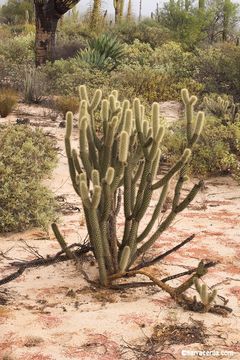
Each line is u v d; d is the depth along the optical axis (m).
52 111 10.45
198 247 4.37
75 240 4.44
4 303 3.24
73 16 31.33
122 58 15.84
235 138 7.49
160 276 3.75
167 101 12.40
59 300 3.31
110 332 2.91
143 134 3.49
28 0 33.12
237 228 4.90
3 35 24.84
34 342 2.78
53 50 15.38
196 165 6.82
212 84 12.50
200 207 5.58
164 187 3.60
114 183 3.39
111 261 3.56
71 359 2.63
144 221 5.03
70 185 6.27
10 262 3.92
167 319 3.08
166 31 22.36
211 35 23.75
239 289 3.57
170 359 2.67
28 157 5.88
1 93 10.75
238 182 6.52
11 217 4.60
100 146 3.54
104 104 3.46
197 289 3.16
